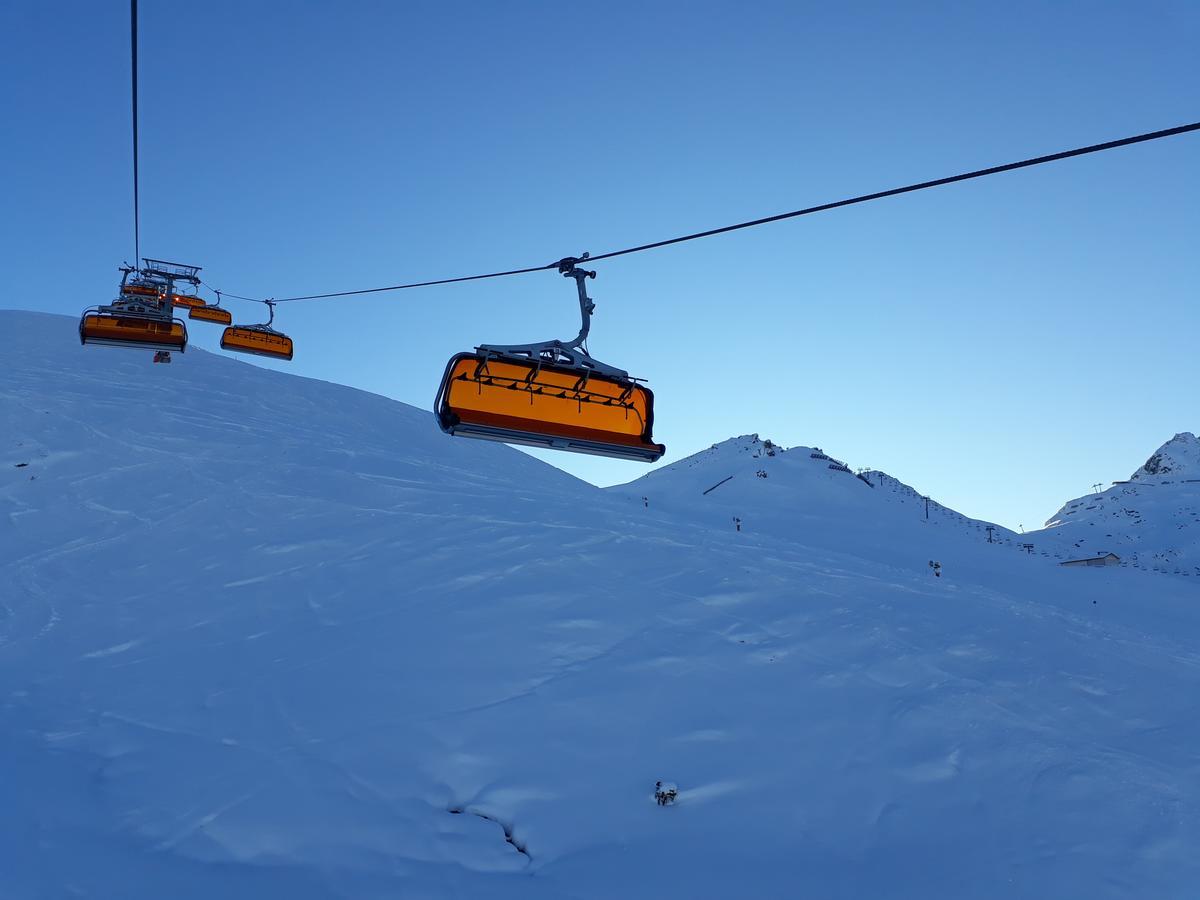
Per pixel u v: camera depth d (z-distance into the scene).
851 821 9.75
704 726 11.77
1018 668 14.50
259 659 14.23
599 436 7.66
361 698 12.48
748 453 115.38
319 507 23.53
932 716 12.26
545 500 27.58
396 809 9.71
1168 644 19.17
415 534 20.95
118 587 18.34
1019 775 10.75
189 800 9.79
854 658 14.38
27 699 12.98
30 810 9.30
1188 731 12.38
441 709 12.09
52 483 25.61
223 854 8.73
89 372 41.00
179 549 20.59
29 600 17.62
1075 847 9.21
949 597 19.30
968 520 101.44
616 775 10.55
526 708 12.10
